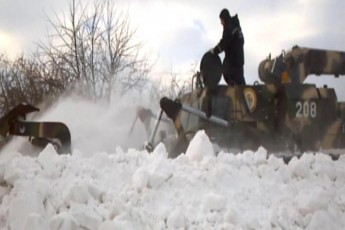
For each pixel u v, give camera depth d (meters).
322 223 4.18
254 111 8.62
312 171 5.32
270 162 5.21
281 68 9.01
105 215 3.86
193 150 5.04
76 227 3.67
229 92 8.75
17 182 4.09
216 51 9.41
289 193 4.66
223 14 9.72
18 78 15.97
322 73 9.45
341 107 9.01
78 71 15.62
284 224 4.13
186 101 9.27
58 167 4.44
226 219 3.98
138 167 4.67
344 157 6.01
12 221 3.76
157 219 3.93
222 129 8.55
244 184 4.63
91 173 4.44
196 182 4.42
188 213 4.03
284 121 8.57
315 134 8.70
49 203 3.88
